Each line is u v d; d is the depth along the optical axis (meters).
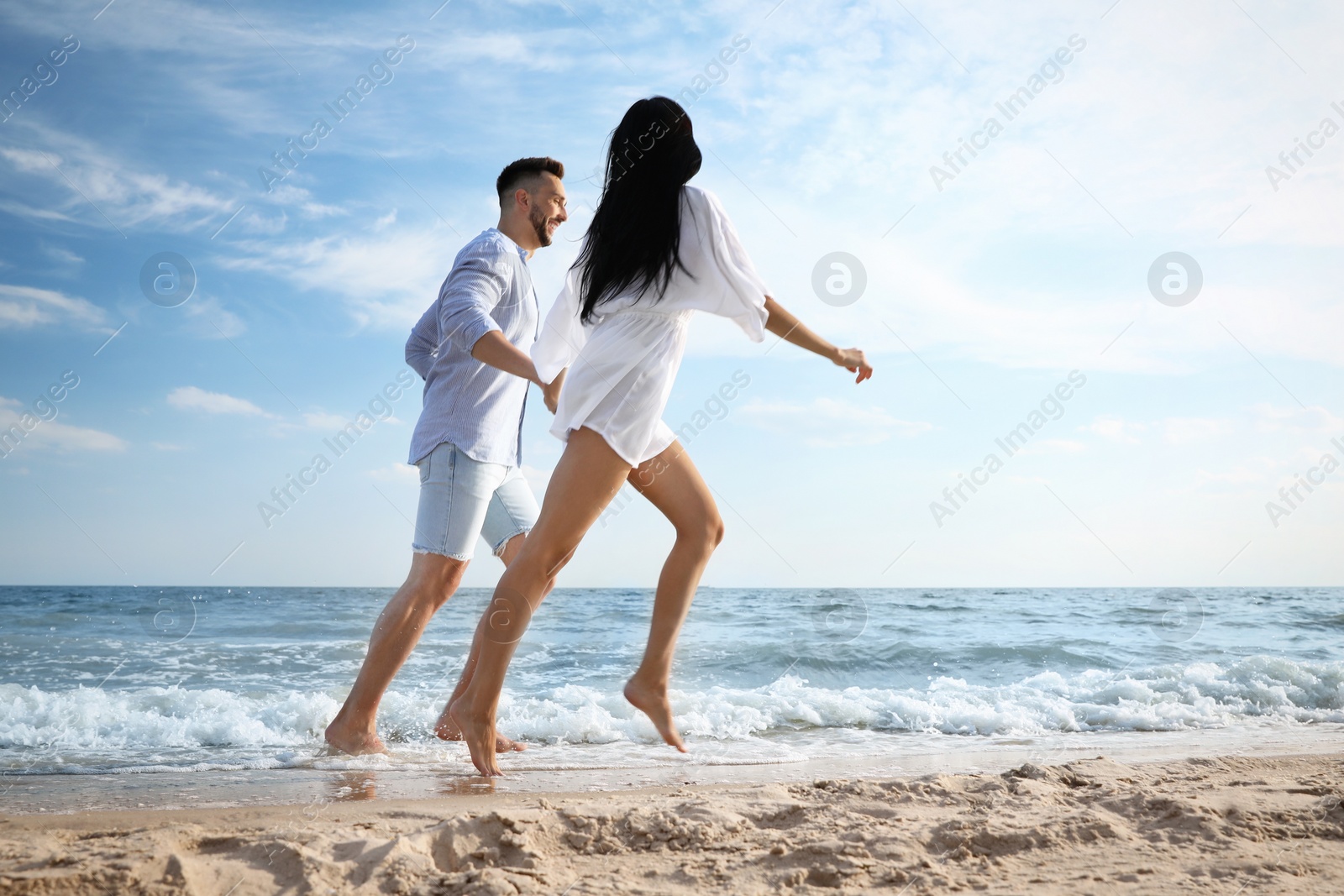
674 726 2.20
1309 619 14.78
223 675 7.21
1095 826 1.81
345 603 15.59
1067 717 5.30
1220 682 6.79
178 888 1.43
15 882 1.40
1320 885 1.44
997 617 14.07
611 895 1.42
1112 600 20.38
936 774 2.54
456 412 3.28
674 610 2.21
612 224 2.13
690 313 2.19
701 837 1.79
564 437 2.16
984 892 1.42
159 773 3.11
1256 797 2.11
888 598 23.20
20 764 3.39
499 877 1.49
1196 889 1.42
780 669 7.79
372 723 3.44
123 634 10.84
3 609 14.94
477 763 2.67
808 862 1.62
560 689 6.15
